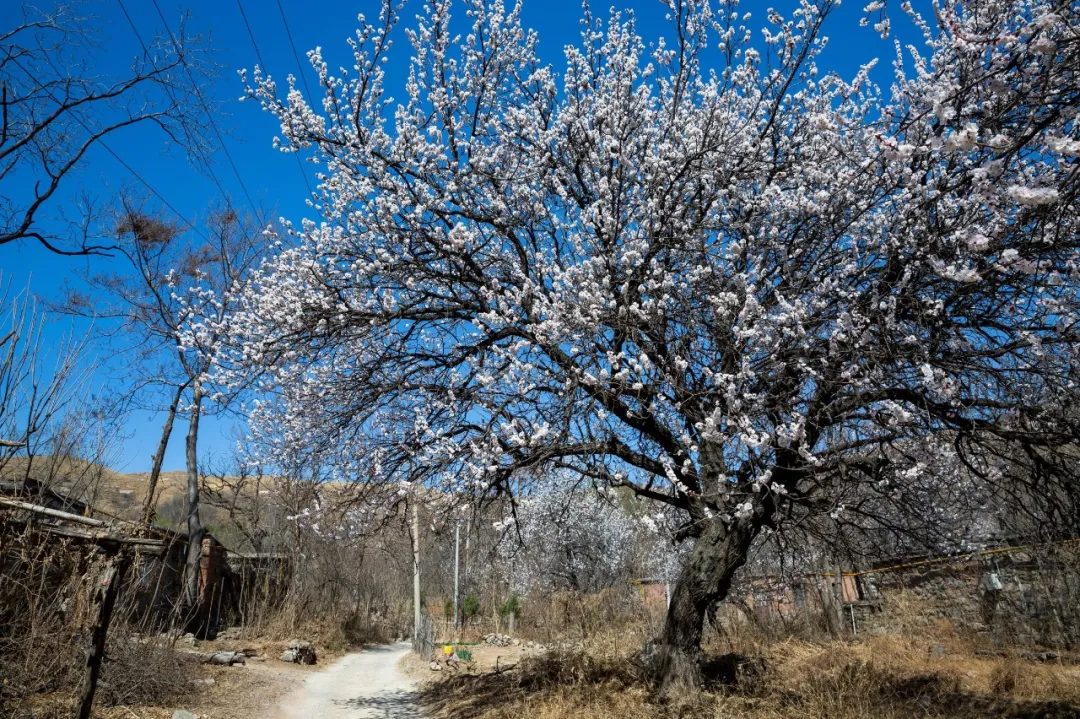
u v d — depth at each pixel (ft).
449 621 96.12
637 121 29.17
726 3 27.35
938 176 22.20
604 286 24.98
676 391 23.38
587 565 78.38
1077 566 36.70
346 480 32.01
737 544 27.14
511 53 30.37
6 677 25.52
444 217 28.96
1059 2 14.61
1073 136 18.21
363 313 28.71
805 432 22.25
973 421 21.17
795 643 46.09
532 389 26.30
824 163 26.09
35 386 25.80
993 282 20.27
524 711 29.14
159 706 31.53
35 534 25.55
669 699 26.76
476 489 28.50
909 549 37.04
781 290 24.61
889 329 20.62
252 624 69.21
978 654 39.52
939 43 22.81
